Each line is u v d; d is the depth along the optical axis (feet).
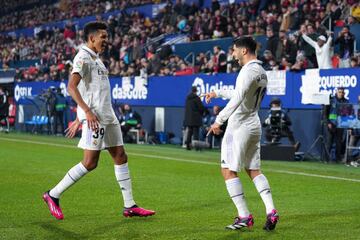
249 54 33.86
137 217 38.22
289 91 87.15
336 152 79.20
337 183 55.57
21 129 150.82
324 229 34.53
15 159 76.48
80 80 35.76
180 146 103.76
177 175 61.16
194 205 42.96
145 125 115.65
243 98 32.71
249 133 33.88
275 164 74.95
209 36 119.55
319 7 103.35
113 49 141.38
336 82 80.28
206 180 57.21
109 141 36.99
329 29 98.27
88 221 36.78
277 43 96.89
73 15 194.08
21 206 42.04
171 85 108.17
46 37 189.57
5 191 49.19
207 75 99.86
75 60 35.40
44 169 65.46
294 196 47.55
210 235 32.78
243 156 34.17
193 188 51.83
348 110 75.87
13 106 154.30
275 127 82.38
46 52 175.83
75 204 43.04
